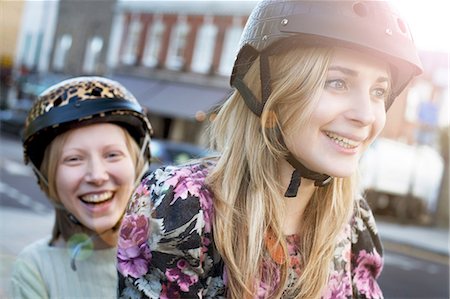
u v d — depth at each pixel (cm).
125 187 146
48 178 147
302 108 90
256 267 95
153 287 94
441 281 692
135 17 1694
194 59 1639
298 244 102
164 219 92
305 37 89
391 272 704
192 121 1538
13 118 1318
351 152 91
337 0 89
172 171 98
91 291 142
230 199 95
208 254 95
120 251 97
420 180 1320
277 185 98
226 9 1575
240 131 100
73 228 148
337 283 105
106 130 142
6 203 645
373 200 1267
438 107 1164
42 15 1205
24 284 144
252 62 99
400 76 99
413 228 1235
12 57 1246
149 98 1628
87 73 1402
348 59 89
